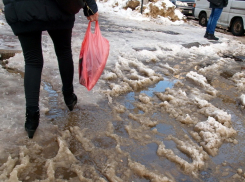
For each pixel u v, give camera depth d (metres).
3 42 4.33
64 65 2.10
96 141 2.04
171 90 3.13
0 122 2.10
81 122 2.28
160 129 2.29
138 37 6.29
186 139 2.16
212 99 3.07
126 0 11.83
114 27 7.48
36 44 1.83
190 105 2.80
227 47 6.28
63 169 1.70
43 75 3.20
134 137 2.12
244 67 4.62
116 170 1.74
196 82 3.56
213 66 4.41
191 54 5.20
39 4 1.67
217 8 6.68
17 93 2.62
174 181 1.67
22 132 2.02
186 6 13.53
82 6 1.84
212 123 2.34
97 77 2.16
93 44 2.15
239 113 2.76
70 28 1.95
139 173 1.72
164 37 6.66
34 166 1.70
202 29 9.27
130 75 3.54
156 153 1.95
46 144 1.94
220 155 2.00
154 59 4.48
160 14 10.56
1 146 1.83
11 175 1.54
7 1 1.70
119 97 2.86
